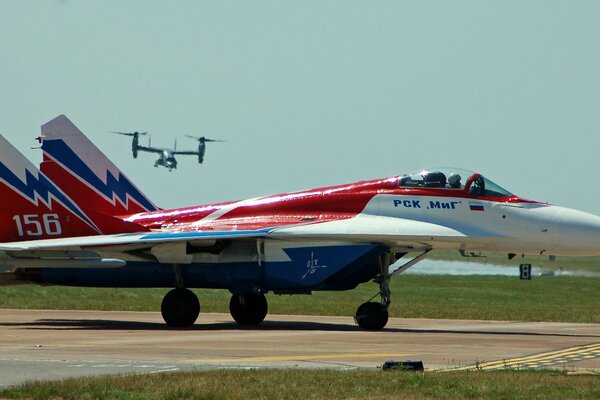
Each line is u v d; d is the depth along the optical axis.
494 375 54.72
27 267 98.56
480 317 122.88
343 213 100.06
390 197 98.94
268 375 53.44
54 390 47.59
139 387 48.88
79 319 110.00
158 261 98.94
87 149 119.56
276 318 118.50
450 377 53.66
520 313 131.00
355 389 49.25
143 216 109.25
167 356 65.44
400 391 48.97
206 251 99.25
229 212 105.31
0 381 52.41
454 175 98.50
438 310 136.12
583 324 112.00
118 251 98.62
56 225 100.38
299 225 97.88
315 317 121.44
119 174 119.19
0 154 100.19
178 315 98.25
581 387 50.25
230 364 61.12
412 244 97.94
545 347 75.75
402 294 184.88
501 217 97.00
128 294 168.25
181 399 46.44
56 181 118.94
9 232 100.31
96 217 100.62
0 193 100.44
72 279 100.75
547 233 96.69
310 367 59.56
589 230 96.56
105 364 60.19
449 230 96.12
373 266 99.81
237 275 98.62
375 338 82.94
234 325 103.00
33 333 86.62
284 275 97.44
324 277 96.44
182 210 108.38
